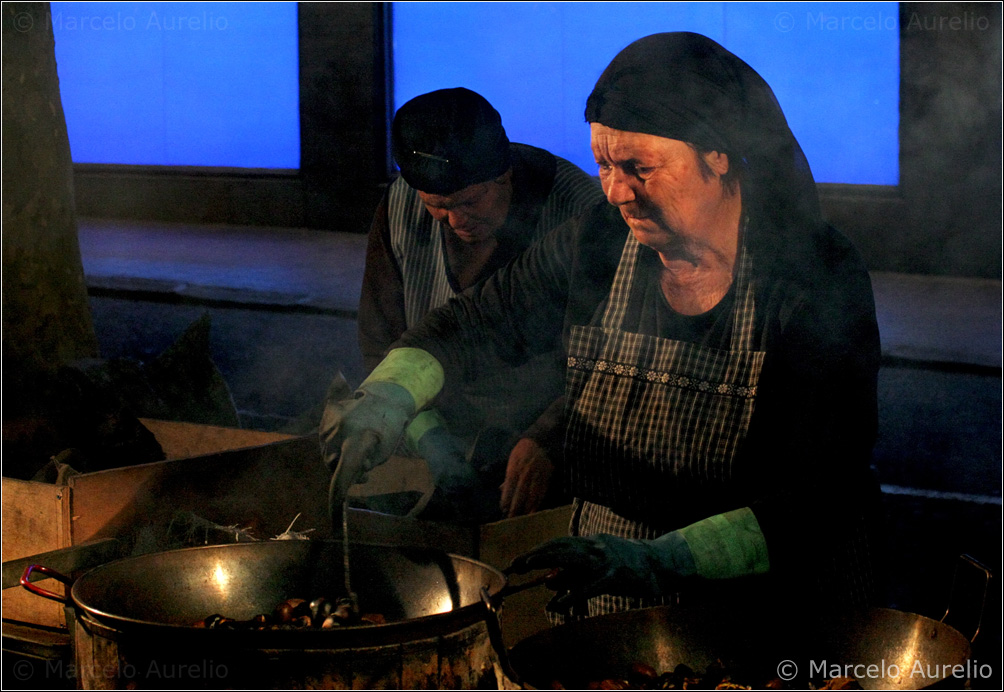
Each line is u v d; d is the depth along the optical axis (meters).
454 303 1.91
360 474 1.61
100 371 2.58
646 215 1.55
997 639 1.82
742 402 1.56
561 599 1.33
